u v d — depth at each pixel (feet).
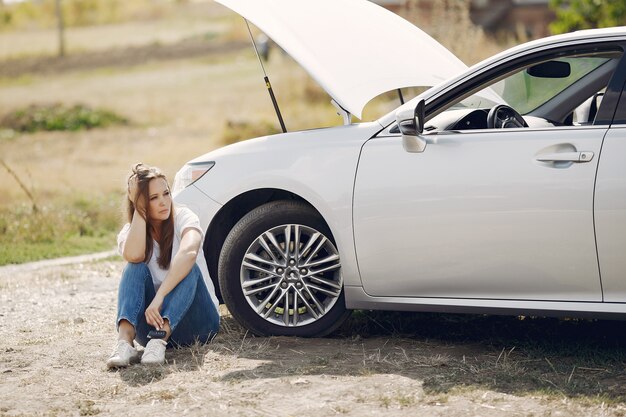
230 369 16.75
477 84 17.37
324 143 18.31
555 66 19.17
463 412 14.11
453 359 16.89
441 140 17.20
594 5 50.93
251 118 73.67
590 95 19.53
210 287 18.28
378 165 17.60
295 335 18.71
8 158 68.18
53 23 192.34
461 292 17.12
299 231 18.53
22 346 19.27
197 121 85.76
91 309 23.45
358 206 17.66
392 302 17.67
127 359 17.01
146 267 17.65
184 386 15.85
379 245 17.54
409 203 17.22
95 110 91.86
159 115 90.94
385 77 19.49
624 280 15.87
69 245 35.99
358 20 20.84
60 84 117.91
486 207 16.63
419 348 17.92
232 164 18.98
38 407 15.10
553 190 16.15
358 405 14.57
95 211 42.50
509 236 16.51
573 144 16.15
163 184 17.63
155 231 17.80
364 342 18.44
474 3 120.78
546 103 19.80
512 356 17.15
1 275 29.60
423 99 17.44
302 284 18.58
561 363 16.53
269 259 18.89
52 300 25.02
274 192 19.33
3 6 197.36
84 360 17.87
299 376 16.10
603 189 15.81
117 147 73.46
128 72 127.95
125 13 197.26
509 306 16.70
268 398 15.06
